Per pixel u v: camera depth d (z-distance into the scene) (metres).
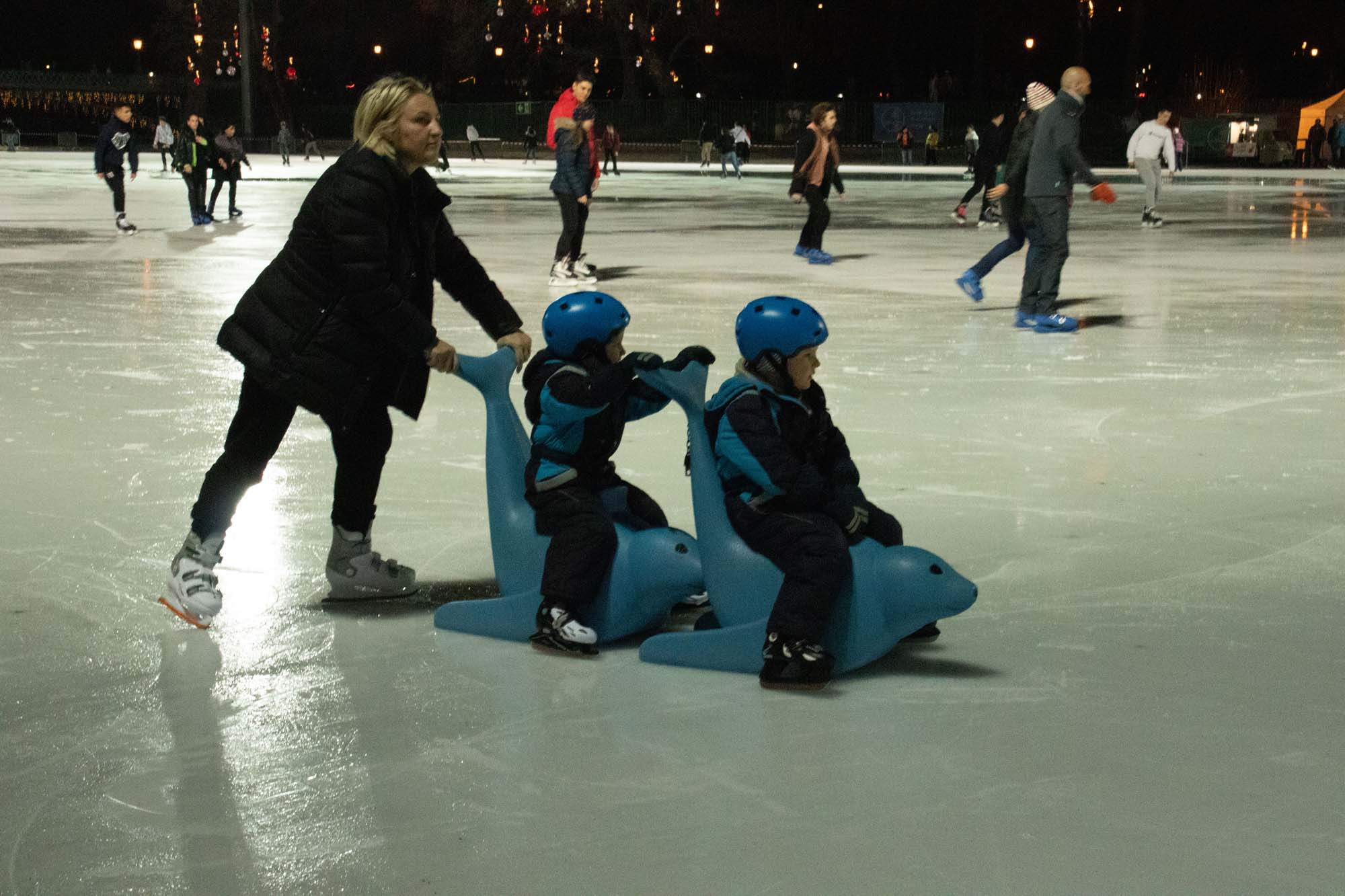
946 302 11.72
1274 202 27.08
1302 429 6.60
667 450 6.12
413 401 3.94
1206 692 3.38
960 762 2.96
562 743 3.08
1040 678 3.48
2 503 5.16
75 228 19.41
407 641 3.79
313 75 77.88
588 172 13.00
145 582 4.28
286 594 4.20
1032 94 10.38
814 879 2.46
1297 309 11.20
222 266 14.30
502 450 3.85
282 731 3.16
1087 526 4.93
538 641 3.67
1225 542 4.73
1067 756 2.99
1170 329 10.10
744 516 3.45
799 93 72.44
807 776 2.89
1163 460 5.95
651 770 2.93
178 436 6.31
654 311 10.97
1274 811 2.72
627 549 3.66
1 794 2.83
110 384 7.59
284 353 3.71
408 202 3.69
